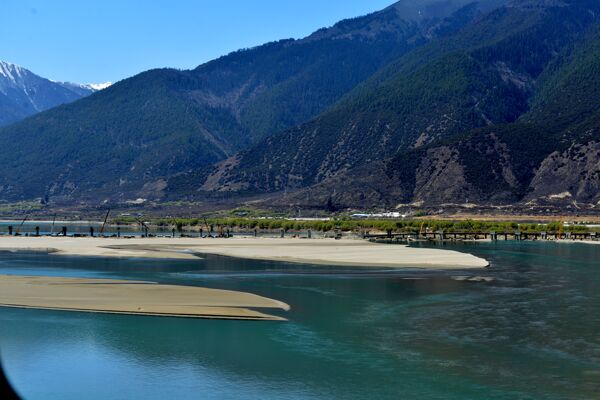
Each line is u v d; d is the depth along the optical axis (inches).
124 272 2908.5
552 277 2829.7
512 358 1530.5
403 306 2091.5
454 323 1855.3
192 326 1795.0
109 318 1870.1
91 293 2222.0
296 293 2325.3
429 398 1301.7
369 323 1851.6
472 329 1787.6
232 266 3201.3
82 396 1310.3
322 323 1844.2
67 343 1626.5
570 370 1449.3
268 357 1534.2
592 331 1766.7
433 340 1674.5
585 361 1509.6
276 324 1829.5
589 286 2541.8
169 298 2139.5
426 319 1904.5
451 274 2906.0
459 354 1558.8
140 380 1395.2
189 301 2094.0
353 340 1672.0
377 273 2920.8
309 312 1985.7
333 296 2268.7
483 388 1347.2
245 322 1845.5
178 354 1550.2
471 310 2036.2
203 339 1669.5
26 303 2044.8
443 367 1467.8
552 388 1348.4
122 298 2130.9
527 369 1455.5
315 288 2445.9
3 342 1633.9
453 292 2372.0
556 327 1809.8
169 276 2768.2
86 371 1440.7
